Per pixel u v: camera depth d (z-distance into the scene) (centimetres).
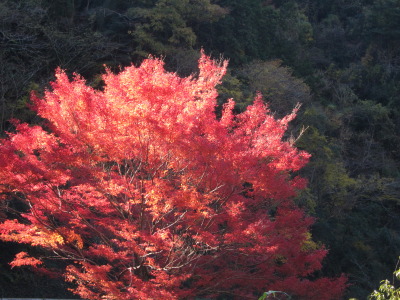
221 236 1464
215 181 1353
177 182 1446
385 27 6350
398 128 5231
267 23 5475
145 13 3756
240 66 4469
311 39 6312
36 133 1294
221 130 1359
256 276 1533
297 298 1556
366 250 3556
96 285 1388
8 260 2014
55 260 2203
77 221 1428
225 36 4509
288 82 4231
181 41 3903
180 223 1623
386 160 4794
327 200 3912
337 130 4888
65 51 3095
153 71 1388
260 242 1367
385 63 6250
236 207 1338
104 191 1360
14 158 1206
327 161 3816
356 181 4006
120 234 1314
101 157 1327
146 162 1302
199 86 1416
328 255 3369
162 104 1243
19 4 2980
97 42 3209
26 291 1989
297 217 1551
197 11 4159
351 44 6694
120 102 1235
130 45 3775
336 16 7031
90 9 4119
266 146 1404
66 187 1686
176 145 1255
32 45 2909
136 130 1241
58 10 3478
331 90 5575
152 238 1286
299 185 1520
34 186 1335
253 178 1384
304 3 7256
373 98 5838
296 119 3988
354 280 3222
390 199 4228
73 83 1341
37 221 1404
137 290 1289
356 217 3981
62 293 2064
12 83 2608
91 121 1246
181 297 1347
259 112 1447
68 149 1253
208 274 1504
